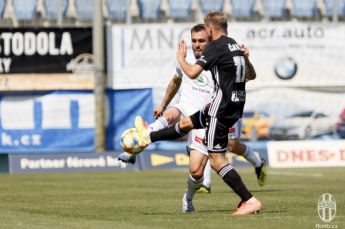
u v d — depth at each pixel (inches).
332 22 2394.2
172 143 2301.9
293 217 965.8
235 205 1149.7
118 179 1766.7
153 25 2322.8
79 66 2306.8
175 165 2160.4
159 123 1173.7
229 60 956.6
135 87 2321.6
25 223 935.0
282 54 2358.5
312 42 2370.8
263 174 1336.1
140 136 981.8
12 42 2281.0
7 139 2288.4
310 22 2367.1
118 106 2321.6
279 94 2357.3
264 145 2345.0
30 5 2418.8
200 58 956.6
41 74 2293.3
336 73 2383.1
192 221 930.7
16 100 2290.8
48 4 2415.1
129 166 2138.3
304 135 2369.6
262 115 2348.7
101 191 1433.3
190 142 1187.3
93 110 2315.5
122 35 2315.5
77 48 2301.9
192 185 1030.4
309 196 1286.9
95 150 2281.0
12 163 2105.1
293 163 2204.7
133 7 2443.4
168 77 2326.5
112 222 932.0
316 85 2374.5
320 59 2375.7
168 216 994.7
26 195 1354.6
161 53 2325.3
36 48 2289.6
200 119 979.3
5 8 2413.9
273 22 2353.6
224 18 981.8
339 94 2383.1
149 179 1754.4
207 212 1044.5
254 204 992.9
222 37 972.6
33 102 2298.2
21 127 2293.3
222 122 967.6
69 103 2308.1
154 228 865.5
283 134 2358.5
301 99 2369.6
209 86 1214.9
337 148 2226.9
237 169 2102.6
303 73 2369.6
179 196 1314.0
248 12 2455.7
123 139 984.3
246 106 2342.5
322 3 2487.7
